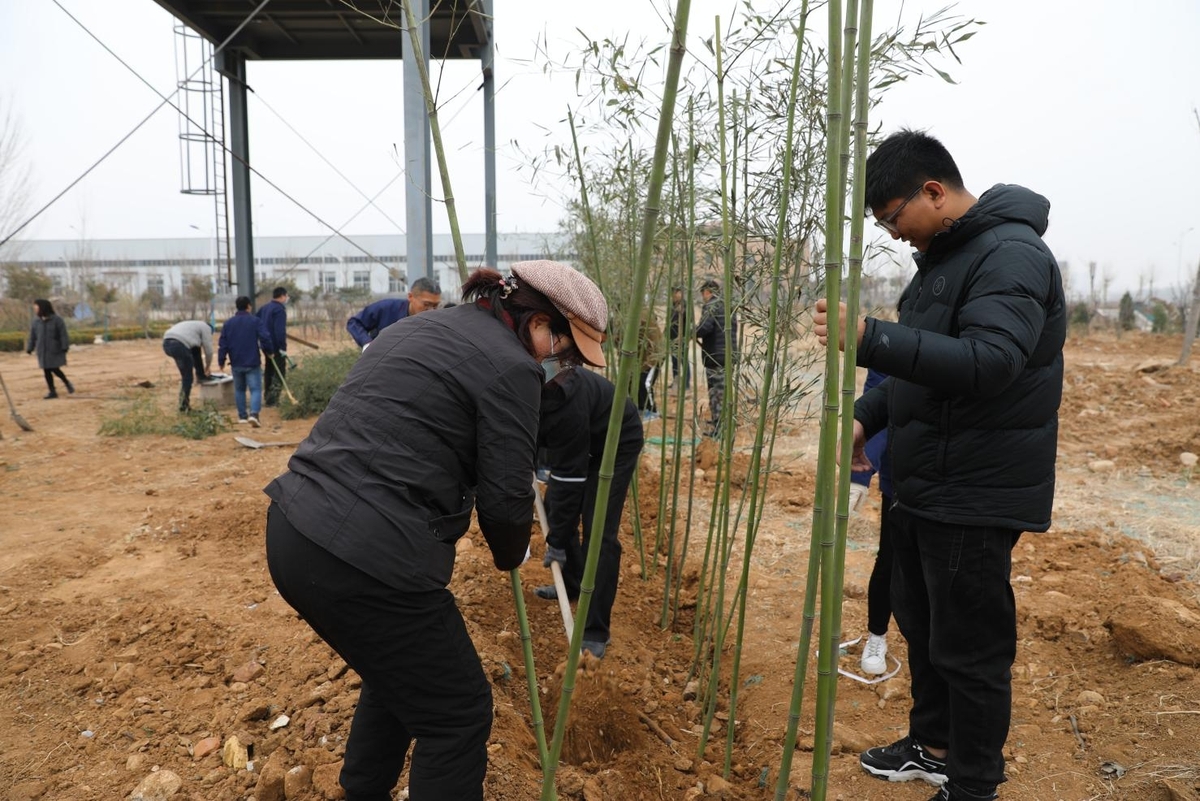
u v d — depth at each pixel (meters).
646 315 4.17
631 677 3.33
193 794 2.48
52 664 3.30
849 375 1.71
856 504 4.04
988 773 2.17
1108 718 2.85
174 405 11.05
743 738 2.95
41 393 13.00
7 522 5.52
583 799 2.46
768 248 2.72
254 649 3.38
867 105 1.63
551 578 4.28
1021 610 3.74
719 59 2.61
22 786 2.52
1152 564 4.41
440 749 1.84
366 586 1.70
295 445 8.28
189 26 10.38
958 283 2.00
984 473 2.02
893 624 3.73
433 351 1.81
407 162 7.17
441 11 8.26
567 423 3.10
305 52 11.70
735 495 5.94
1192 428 7.46
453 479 1.83
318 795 2.39
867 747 2.78
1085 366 11.67
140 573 4.47
